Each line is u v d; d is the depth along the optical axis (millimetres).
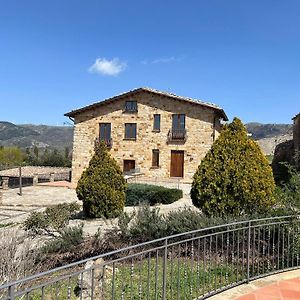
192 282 5441
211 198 7699
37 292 5992
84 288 5758
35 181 29531
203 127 27500
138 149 28656
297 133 25531
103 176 14164
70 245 8008
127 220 8461
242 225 6496
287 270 5738
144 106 28625
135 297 5418
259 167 7664
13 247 6457
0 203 20234
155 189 18250
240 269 5883
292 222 5949
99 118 29328
